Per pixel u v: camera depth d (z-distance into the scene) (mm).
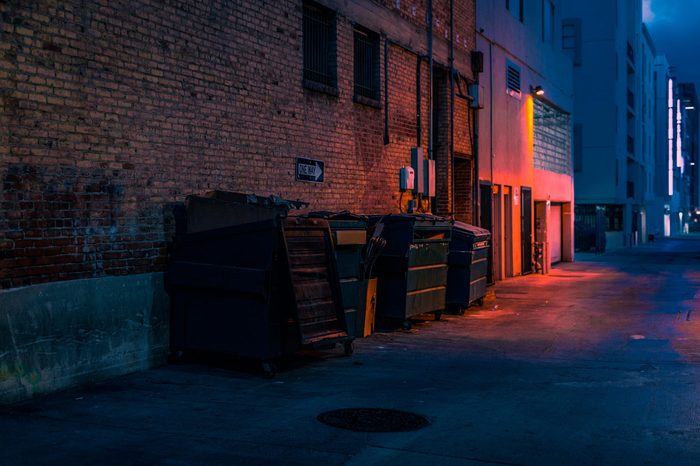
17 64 6996
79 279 7590
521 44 23719
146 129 8500
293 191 11266
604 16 42812
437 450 5504
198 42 9297
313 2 11945
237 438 5750
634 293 17422
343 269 9359
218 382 7809
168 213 8812
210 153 9508
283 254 8125
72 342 7438
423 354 9547
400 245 11188
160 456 5293
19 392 6852
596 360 9195
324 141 12133
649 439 5805
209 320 8383
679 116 85062
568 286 19406
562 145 30875
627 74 50469
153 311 8461
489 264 19078
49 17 7320
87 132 7742
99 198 7883
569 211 31469
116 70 8094
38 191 7195
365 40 13930
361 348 9938
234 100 9945
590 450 5527
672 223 85125
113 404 6812
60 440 5656
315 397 7152
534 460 5297
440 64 16844
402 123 14969
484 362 9047
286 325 8266
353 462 5219
